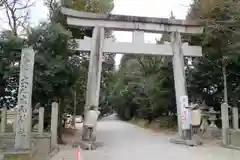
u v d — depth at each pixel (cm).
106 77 3784
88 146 1203
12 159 732
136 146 1318
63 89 1296
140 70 2862
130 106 3734
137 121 3291
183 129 1422
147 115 2617
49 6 1744
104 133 2022
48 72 1180
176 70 1576
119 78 4066
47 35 1238
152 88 2188
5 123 1114
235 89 1697
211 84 1794
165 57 2095
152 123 2533
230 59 1547
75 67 1370
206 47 1700
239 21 1452
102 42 1510
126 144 1393
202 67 1777
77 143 1275
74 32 1788
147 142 1479
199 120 1454
